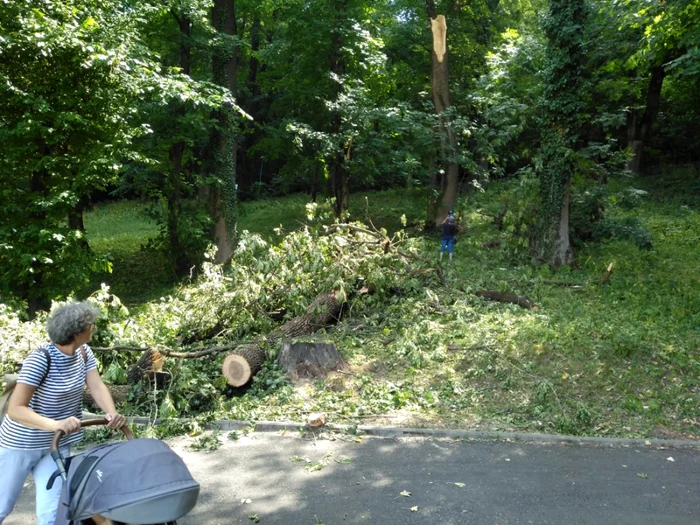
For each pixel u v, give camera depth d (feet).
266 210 98.22
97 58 35.58
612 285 43.93
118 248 82.74
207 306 30.81
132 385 24.22
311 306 31.55
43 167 36.19
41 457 11.54
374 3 80.89
